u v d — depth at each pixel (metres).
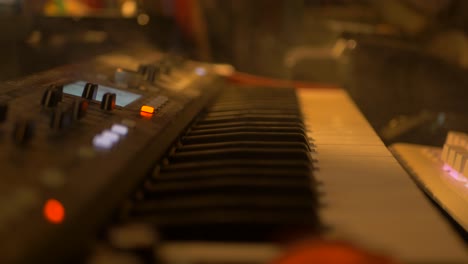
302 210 0.30
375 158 0.39
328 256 0.25
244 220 0.28
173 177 0.33
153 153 0.35
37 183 0.28
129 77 0.45
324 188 0.34
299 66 0.79
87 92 0.39
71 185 0.29
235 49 1.03
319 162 0.38
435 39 0.84
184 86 0.51
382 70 0.80
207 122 0.45
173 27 0.82
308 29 1.09
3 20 0.47
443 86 0.79
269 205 0.30
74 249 0.26
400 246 0.28
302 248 0.25
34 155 0.30
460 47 0.80
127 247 0.25
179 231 0.28
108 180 0.30
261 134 0.41
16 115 0.34
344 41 0.86
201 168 0.35
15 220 0.26
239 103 0.50
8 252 0.24
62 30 0.54
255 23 1.04
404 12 0.89
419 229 0.29
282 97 0.53
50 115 0.35
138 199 0.31
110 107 0.38
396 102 0.79
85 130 0.34
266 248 0.27
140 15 0.70
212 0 0.98
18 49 0.49
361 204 0.32
